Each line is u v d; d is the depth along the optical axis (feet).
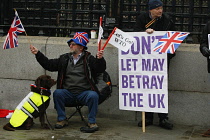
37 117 20.76
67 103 19.69
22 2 23.57
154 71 19.07
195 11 21.40
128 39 18.44
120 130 19.57
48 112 22.76
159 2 19.07
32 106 19.04
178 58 20.49
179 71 20.57
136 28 19.90
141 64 19.25
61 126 19.61
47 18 23.34
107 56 21.38
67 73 19.49
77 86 19.39
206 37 18.38
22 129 19.29
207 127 20.47
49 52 22.12
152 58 19.04
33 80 22.61
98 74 19.84
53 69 19.75
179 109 20.84
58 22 23.20
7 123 20.43
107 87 19.42
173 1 21.52
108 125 20.53
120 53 19.52
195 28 21.47
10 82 22.98
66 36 23.16
